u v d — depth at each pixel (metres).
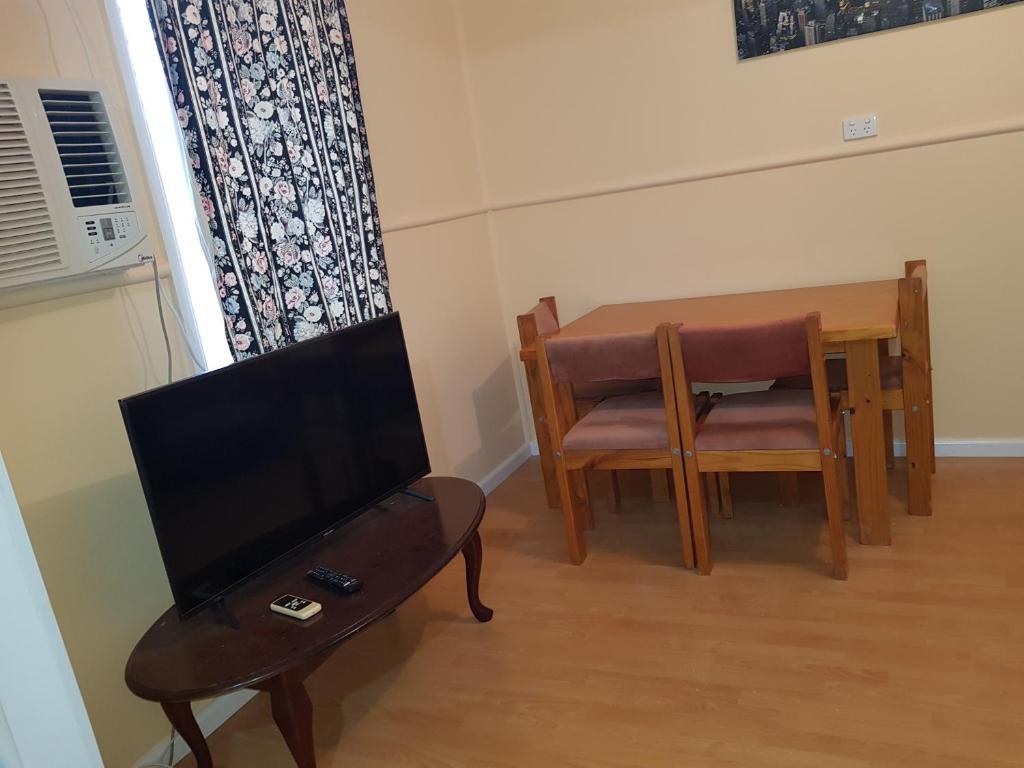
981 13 2.69
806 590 2.33
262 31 2.15
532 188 3.54
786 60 2.98
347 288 2.46
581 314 3.61
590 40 3.27
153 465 1.71
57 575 1.81
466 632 2.41
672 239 3.34
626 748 1.82
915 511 2.65
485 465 3.54
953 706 1.78
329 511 2.15
